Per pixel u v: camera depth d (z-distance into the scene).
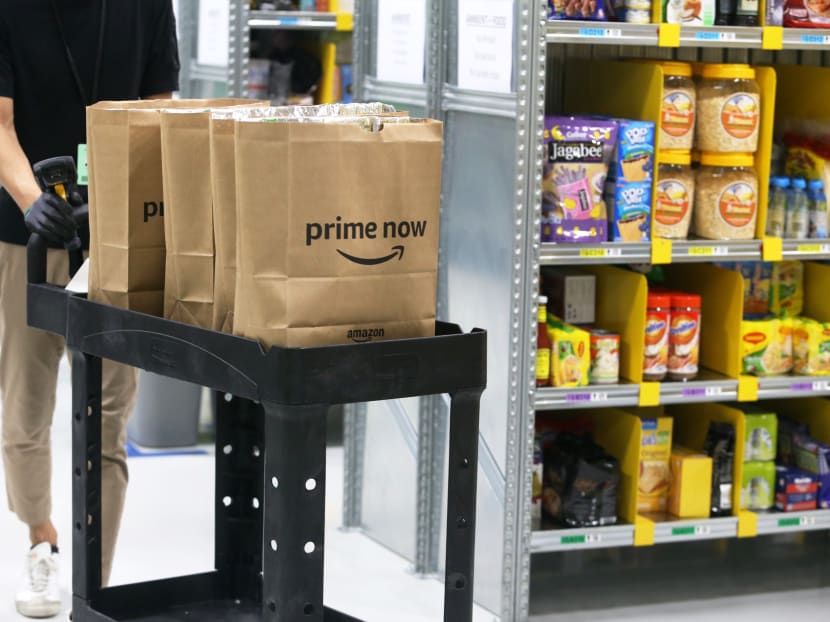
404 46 3.88
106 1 2.96
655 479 3.71
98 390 2.09
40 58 2.95
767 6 3.53
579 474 3.55
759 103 3.58
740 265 3.92
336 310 1.75
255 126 1.68
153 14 3.08
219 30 5.13
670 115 3.50
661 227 3.52
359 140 1.73
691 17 3.42
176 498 4.52
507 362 3.40
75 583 2.13
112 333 1.97
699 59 4.20
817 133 3.86
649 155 3.45
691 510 3.69
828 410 3.96
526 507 3.42
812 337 3.76
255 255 1.72
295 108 1.92
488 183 3.47
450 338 1.82
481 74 3.46
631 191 3.44
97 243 2.04
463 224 3.63
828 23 3.62
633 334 3.58
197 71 5.50
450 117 3.68
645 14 3.40
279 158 1.69
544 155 3.36
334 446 5.37
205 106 2.16
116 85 3.02
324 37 5.71
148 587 2.21
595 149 3.38
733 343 3.71
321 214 1.72
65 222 2.14
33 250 2.18
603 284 3.73
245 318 1.75
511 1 3.28
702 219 3.61
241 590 2.32
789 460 3.96
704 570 4.03
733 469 3.75
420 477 3.84
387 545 4.12
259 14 4.83
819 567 4.09
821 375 3.78
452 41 3.63
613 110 3.70
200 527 4.22
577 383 3.49
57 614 3.42
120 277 2.01
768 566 4.09
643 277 3.54
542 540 3.47
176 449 5.16
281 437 1.71
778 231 3.72
